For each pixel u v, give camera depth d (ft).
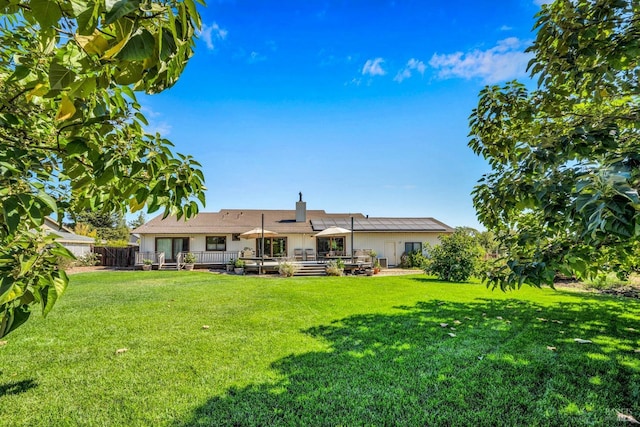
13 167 3.88
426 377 10.89
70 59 3.67
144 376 11.16
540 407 8.95
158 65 3.41
